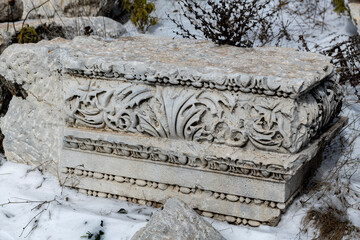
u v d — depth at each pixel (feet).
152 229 10.68
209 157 11.48
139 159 12.28
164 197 12.34
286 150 11.09
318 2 22.67
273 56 12.77
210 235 10.85
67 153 12.85
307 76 11.09
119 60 11.94
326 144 13.41
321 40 20.07
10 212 12.58
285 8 22.17
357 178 13.08
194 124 11.58
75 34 18.71
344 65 17.61
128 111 12.00
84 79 12.28
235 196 11.73
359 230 11.39
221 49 13.52
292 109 10.82
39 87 13.55
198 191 12.07
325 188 12.30
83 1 20.25
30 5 20.11
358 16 18.40
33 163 14.16
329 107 12.19
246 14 21.29
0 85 15.40
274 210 11.53
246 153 11.30
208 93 11.35
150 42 14.03
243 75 10.93
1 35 16.25
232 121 11.29
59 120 13.23
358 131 14.71
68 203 12.67
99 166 12.67
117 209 12.42
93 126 12.45
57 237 11.78
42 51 13.21
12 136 14.37
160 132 11.85
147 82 11.73
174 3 23.03
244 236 11.51
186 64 11.81
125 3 21.66
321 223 11.48
